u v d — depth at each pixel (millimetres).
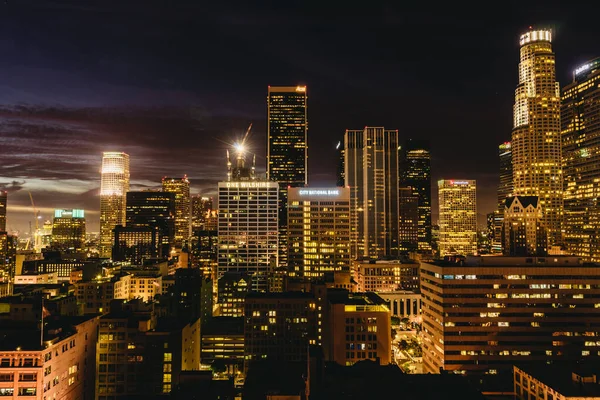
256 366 163625
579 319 185000
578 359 176125
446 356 185000
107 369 184875
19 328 156875
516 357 184000
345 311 192125
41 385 133875
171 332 187000
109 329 186000
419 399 102562
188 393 141125
